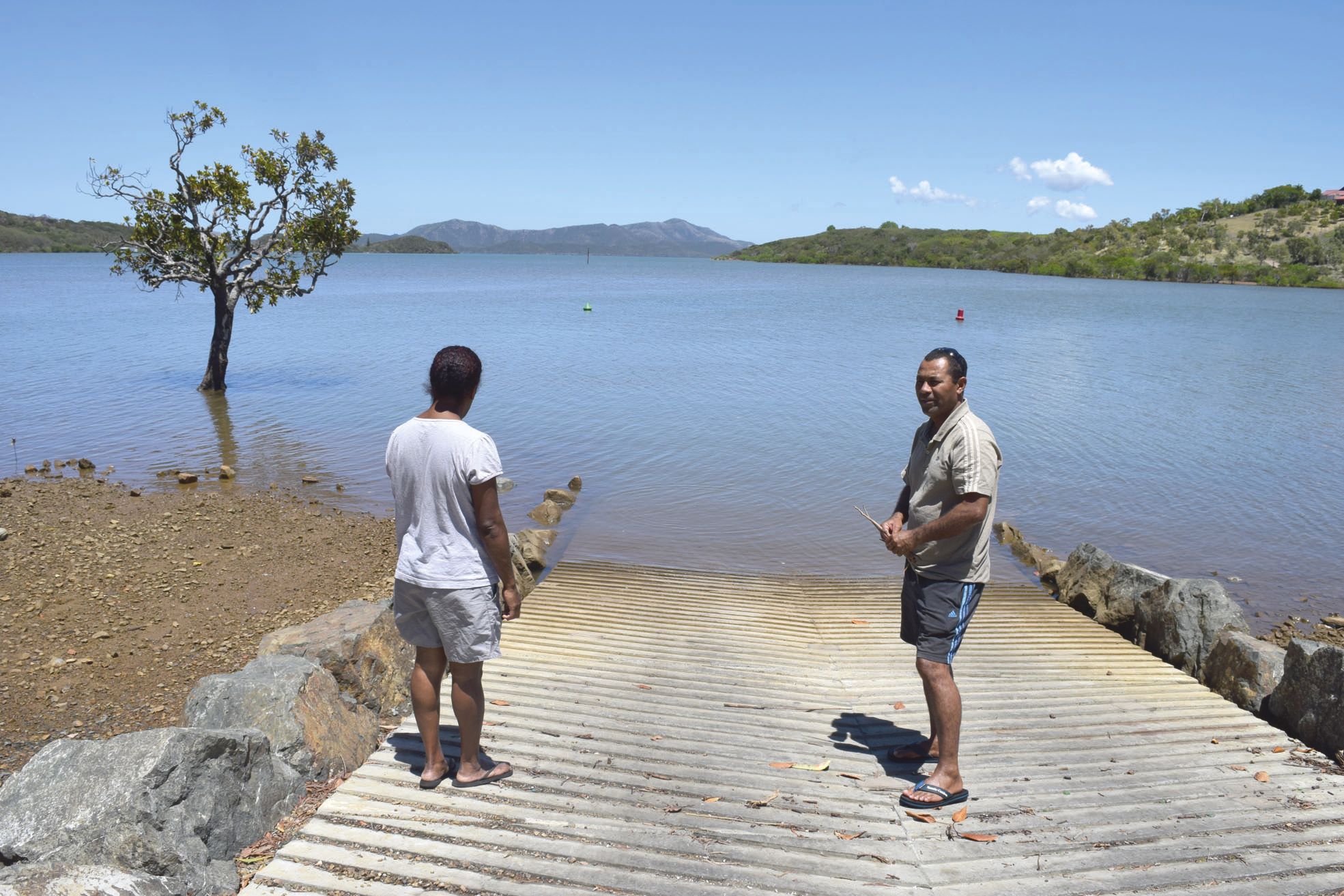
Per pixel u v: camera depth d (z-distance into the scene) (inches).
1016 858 143.6
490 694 220.5
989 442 158.9
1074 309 2726.4
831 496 566.6
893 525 174.7
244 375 1032.8
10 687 257.0
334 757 174.9
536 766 173.5
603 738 192.2
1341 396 1008.9
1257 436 769.6
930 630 164.4
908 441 734.5
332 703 185.2
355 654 206.1
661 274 6368.1
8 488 525.3
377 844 140.2
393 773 167.9
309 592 358.3
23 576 358.6
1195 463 668.7
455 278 5108.3
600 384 1018.1
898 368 1189.1
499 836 144.3
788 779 173.5
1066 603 363.9
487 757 169.5
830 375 1117.1
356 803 154.7
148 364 1104.2
